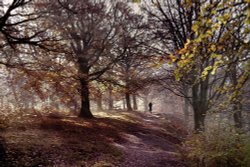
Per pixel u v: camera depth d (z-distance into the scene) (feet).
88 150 34.94
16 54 38.99
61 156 30.22
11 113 44.27
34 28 36.70
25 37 35.04
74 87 46.70
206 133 27.81
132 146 45.65
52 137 37.91
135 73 64.08
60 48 38.93
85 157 31.94
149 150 43.80
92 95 65.57
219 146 25.72
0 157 25.63
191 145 30.12
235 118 50.31
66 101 49.21
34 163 26.55
